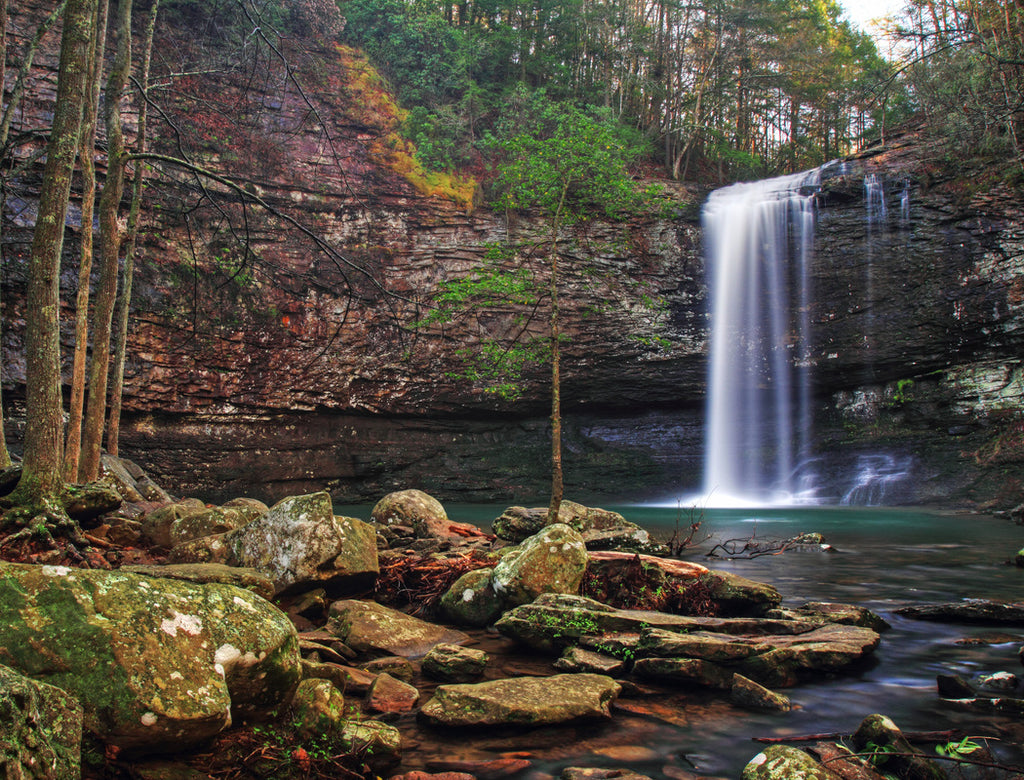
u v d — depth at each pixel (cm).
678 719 459
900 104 3656
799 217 2972
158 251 2373
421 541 1002
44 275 734
